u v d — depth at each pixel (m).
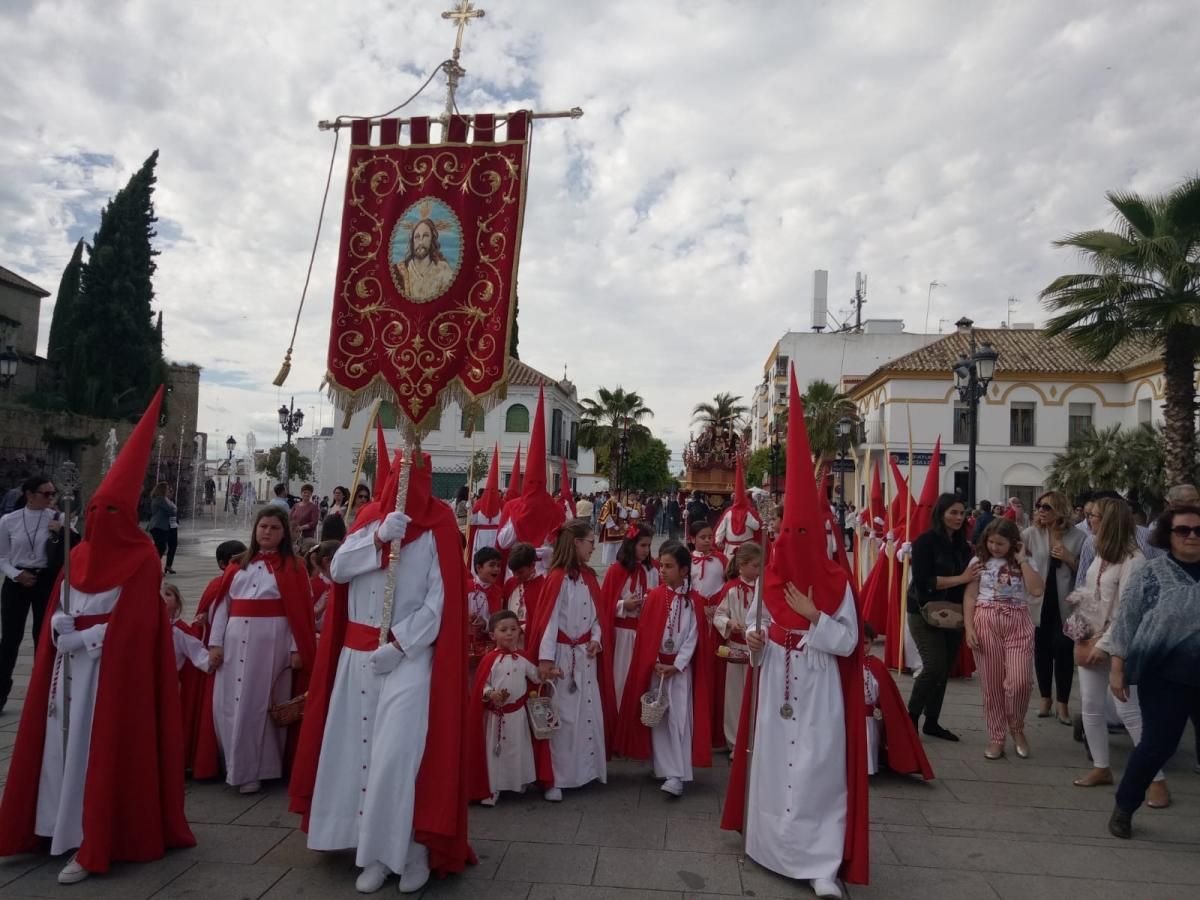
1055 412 33.38
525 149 5.07
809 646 4.60
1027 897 4.39
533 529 8.84
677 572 6.02
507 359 4.84
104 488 4.60
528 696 5.71
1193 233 17.23
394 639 4.33
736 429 55.53
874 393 37.31
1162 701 5.06
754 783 4.70
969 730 7.68
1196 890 4.49
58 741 4.59
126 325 38.31
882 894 4.41
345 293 5.12
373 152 5.27
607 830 5.19
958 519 7.24
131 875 4.41
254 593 5.78
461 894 4.28
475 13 5.24
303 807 4.66
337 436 46.09
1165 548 5.29
